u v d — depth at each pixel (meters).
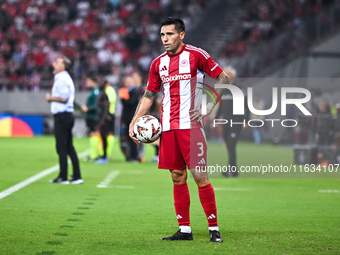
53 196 23.97
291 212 20.72
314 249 14.23
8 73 85.38
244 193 26.39
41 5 98.62
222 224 18.09
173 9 95.38
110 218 18.81
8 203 21.75
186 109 15.09
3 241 14.84
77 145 61.47
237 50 81.25
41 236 15.59
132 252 13.73
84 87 80.50
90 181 29.98
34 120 78.38
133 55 89.31
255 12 87.00
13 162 40.62
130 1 99.31
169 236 15.73
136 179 31.59
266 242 15.12
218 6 91.56
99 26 95.38
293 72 69.56
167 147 15.33
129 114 42.66
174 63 15.17
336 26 69.62
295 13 79.38
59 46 90.31
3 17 96.44
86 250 13.88
